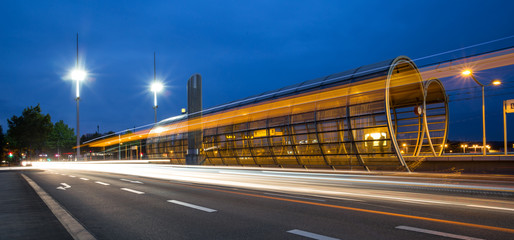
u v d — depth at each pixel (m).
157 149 46.91
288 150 27.67
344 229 5.82
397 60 21.67
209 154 35.69
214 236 5.52
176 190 12.96
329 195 10.88
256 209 8.15
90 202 9.70
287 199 9.95
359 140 21.59
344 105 22.64
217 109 36.94
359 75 22.95
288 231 5.76
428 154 31.05
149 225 6.43
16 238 5.41
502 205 8.22
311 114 25.47
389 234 5.38
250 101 32.69
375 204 8.66
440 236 5.18
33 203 9.57
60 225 6.42
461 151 54.34
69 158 109.94
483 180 14.55
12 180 19.95
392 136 19.80
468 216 6.80
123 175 24.83
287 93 28.73
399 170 20.30
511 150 44.12
